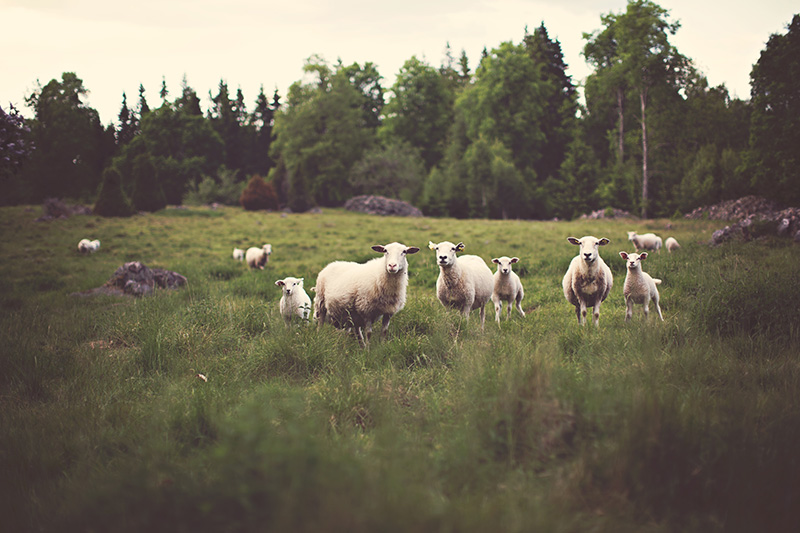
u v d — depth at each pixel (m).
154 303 9.20
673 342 6.19
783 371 5.03
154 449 3.69
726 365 5.17
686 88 49.41
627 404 3.67
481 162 50.22
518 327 7.74
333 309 7.58
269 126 82.38
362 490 2.70
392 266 6.91
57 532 2.83
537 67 63.22
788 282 7.35
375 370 5.83
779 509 2.91
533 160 59.34
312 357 6.15
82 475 3.63
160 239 25.42
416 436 3.92
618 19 46.00
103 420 4.59
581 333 6.82
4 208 38.00
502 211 53.88
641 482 3.13
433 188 51.62
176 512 2.68
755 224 15.20
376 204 47.03
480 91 58.75
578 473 3.16
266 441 2.93
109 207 35.00
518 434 3.66
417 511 2.60
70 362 6.35
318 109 60.72
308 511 2.51
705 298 7.50
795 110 29.06
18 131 10.14
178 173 59.22
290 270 15.73
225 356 6.48
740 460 3.17
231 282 13.76
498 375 4.51
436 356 6.24
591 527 2.79
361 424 4.46
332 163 60.31
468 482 3.20
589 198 51.53
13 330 7.89
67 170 57.28
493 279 9.27
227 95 83.75
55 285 13.70
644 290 8.00
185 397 4.89
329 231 28.75
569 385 4.10
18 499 3.35
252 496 2.67
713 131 48.41
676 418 3.50
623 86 48.84
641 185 48.53
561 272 13.47
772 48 30.05
